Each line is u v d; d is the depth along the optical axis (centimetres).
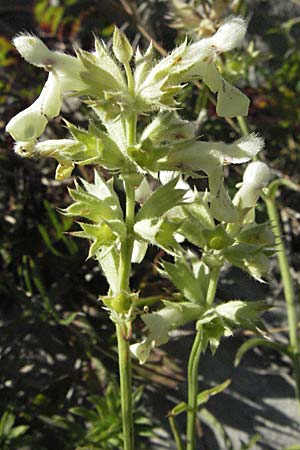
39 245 23
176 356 22
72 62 13
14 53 28
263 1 31
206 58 13
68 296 23
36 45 13
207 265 15
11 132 12
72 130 13
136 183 13
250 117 27
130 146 12
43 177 25
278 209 25
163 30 29
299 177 26
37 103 13
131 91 12
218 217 13
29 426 20
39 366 21
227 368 22
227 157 13
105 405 19
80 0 30
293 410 21
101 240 13
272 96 28
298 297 23
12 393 21
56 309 22
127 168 13
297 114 27
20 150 13
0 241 23
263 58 24
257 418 21
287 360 22
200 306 15
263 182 15
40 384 21
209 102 26
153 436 20
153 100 12
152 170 12
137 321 21
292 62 29
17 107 26
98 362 21
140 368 21
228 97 13
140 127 23
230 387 22
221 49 13
